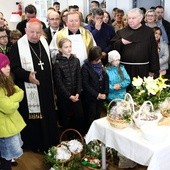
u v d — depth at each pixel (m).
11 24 8.05
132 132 2.23
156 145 2.04
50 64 3.06
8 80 2.33
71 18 3.19
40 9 7.83
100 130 2.43
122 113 2.27
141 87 2.46
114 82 3.40
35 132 3.18
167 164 2.07
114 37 3.72
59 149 2.88
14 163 3.01
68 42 3.04
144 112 2.27
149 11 4.45
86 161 2.89
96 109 3.40
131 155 2.16
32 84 2.99
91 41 3.37
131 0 5.73
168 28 4.90
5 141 2.41
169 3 5.04
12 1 8.10
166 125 2.23
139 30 3.36
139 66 3.40
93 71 3.22
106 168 2.80
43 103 3.04
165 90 2.51
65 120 3.37
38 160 3.09
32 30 2.83
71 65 3.12
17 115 2.47
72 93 3.17
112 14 6.07
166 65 4.27
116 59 3.35
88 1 6.67
